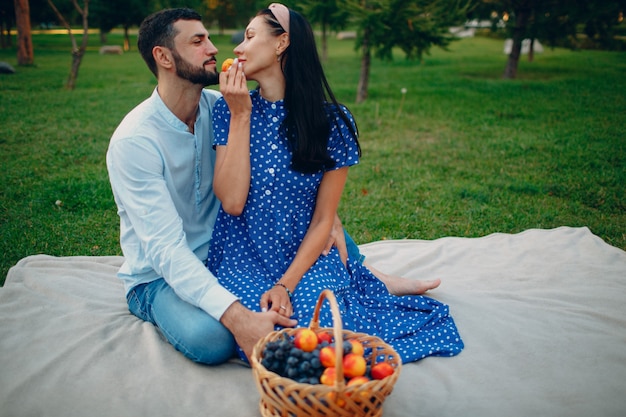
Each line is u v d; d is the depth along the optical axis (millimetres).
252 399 2457
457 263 3918
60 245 4348
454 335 2871
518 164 6680
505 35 14102
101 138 7660
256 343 2334
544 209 5227
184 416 2342
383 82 13867
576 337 2934
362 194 5684
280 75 2732
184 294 2602
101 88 12219
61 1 25891
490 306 3270
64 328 2922
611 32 13648
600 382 2572
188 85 2779
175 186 2889
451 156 7074
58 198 5254
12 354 2693
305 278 2771
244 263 2867
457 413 2365
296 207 2855
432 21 9969
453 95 11422
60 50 23891
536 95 11195
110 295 3342
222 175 2682
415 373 2648
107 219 4887
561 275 3678
